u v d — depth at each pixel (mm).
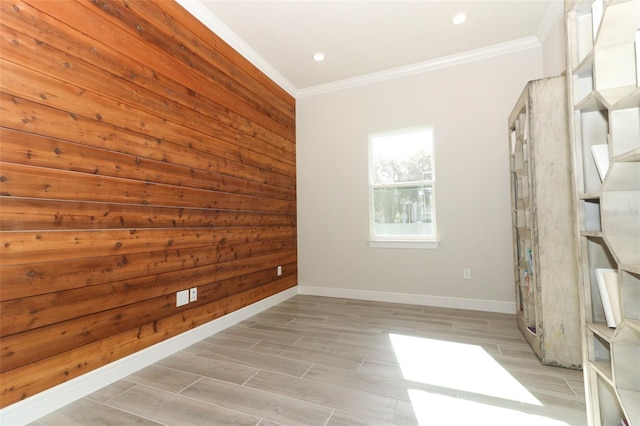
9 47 1374
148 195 2018
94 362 1692
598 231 1173
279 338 2445
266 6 2455
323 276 3873
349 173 3777
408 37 2902
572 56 1319
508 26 2762
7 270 1353
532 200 1985
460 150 3246
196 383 1762
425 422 1395
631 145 1026
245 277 2990
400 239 3492
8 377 1354
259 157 3264
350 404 1541
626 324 981
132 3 1953
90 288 1678
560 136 1923
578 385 1688
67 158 1577
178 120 2264
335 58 3273
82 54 1661
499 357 2047
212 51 2625
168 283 2158
